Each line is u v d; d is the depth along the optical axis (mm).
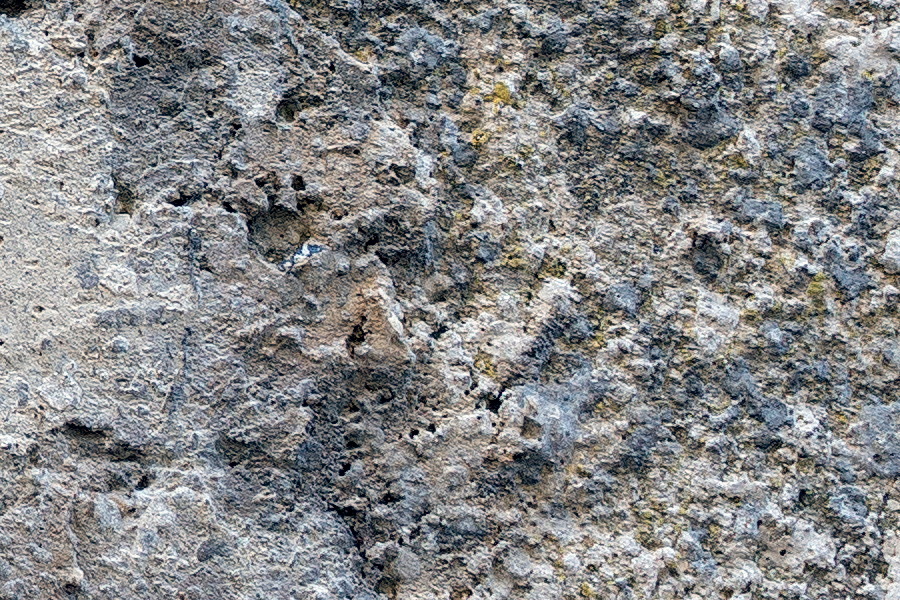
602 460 1611
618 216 1668
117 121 1597
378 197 1620
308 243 1610
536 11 1704
